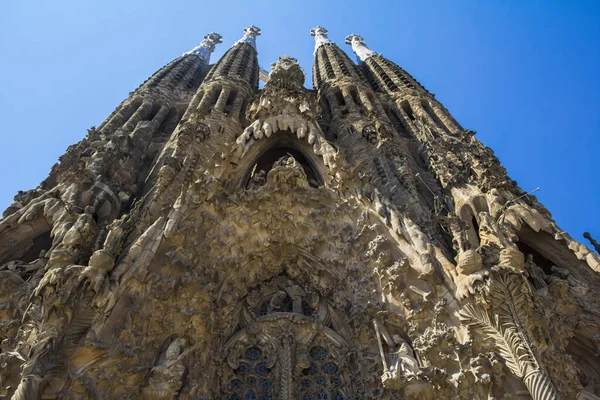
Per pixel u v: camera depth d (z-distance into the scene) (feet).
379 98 135.23
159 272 46.16
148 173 86.22
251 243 59.36
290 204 61.26
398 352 43.80
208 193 56.70
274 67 103.55
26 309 39.73
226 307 53.47
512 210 62.69
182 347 43.88
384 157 85.15
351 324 51.47
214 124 99.60
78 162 65.98
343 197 60.80
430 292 45.80
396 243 52.31
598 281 53.16
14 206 58.85
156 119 110.93
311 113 81.25
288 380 48.83
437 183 83.92
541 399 35.19
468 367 39.58
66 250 42.60
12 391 35.09
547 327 42.22
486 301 41.14
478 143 87.86
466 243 47.16
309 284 59.93
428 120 111.24
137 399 38.73
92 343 36.37
